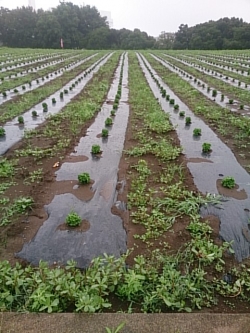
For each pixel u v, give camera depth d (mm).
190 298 2900
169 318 2490
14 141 7285
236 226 4105
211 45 50094
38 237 3875
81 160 6207
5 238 3826
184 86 14242
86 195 4863
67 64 23734
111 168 5820
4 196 4781
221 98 11883
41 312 2582
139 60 28359
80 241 3809
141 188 4965
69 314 2520
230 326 2414
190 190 5016
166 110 10219
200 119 9180
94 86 14258
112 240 3816
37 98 11602
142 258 3215
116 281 2930
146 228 4031
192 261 3414
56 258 3523
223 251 3615
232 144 7160
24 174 5520
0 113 9664
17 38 54438
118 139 7441
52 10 59938
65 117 9195
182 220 4188
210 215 4344
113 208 4508
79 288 2877
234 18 55406
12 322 2463
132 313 2566
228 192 4988
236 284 3047
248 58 28906
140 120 9016
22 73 18547
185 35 56375
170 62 26375
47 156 6371
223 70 20406
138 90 13180
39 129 8156
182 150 6703
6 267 3039
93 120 9031
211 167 5926
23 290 2912
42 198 4762
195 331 2379
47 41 54781
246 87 14430
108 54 36562
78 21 59625
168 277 3068
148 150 6582
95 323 2447
